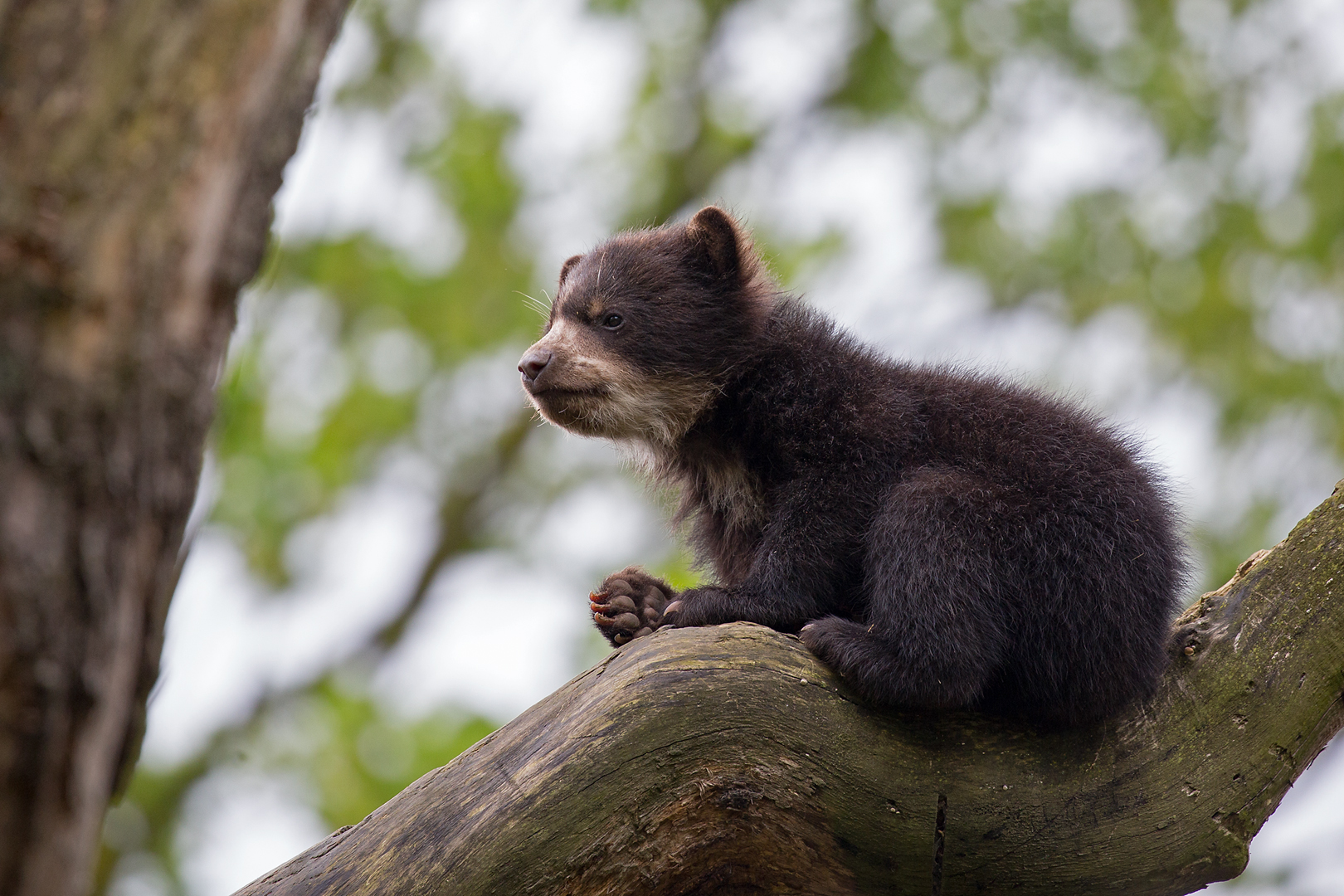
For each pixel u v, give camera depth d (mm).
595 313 11656
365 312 22062
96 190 4121
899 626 8344
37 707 4012
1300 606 8664
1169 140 21875
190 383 4387
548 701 7926
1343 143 21375
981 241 22438
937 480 9273
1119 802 8055
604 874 7359
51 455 4039
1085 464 9484
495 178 21859
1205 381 21594
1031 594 8836
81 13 4117
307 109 4754
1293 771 8391
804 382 10430
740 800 7555
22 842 4035
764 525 10672
